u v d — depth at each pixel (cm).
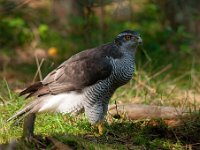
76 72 1154
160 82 1622
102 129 1172
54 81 1150
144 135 1173
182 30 2097
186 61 1911
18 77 1784
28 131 1084
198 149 1140
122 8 2217
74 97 1152
